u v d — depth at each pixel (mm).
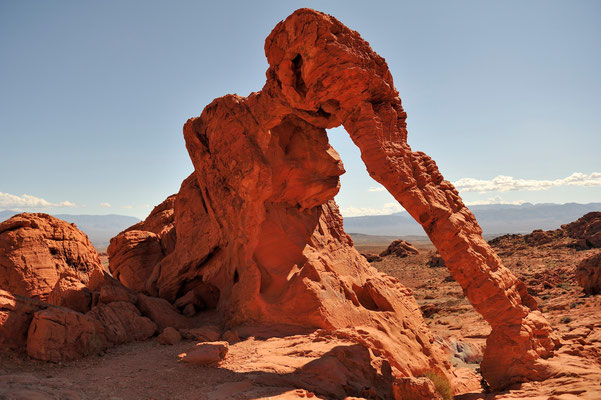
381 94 13445
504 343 11367
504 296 11523
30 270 17172
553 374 10594
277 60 14734
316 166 17859
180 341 13883
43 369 10062
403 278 66062
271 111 15898
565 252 63031
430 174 13219
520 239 78000
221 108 17766
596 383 9406
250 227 16109
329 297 14531
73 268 18844
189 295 18266
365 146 12680
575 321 24953
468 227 12445
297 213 18062
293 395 8750
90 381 9312
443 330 29938
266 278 15898
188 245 19031
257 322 14625
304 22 13172
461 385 15484
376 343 13367
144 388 9039
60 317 11211
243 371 10328
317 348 11836
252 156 16172
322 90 13250
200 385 9336
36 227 18219
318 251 17312
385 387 11414
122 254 21906
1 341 10445
